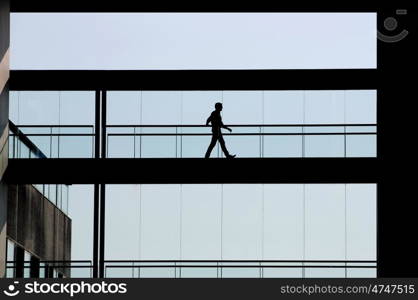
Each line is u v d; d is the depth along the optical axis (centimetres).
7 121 5997
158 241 6944
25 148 6172
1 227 5850
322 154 6125
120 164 5941
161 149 6144
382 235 5956
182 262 6006
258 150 6128
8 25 6038
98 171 5941
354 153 6112
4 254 5903
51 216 7225
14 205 6397
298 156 6122
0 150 5834
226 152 6056
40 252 7050
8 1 6003
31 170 5944
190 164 5934
